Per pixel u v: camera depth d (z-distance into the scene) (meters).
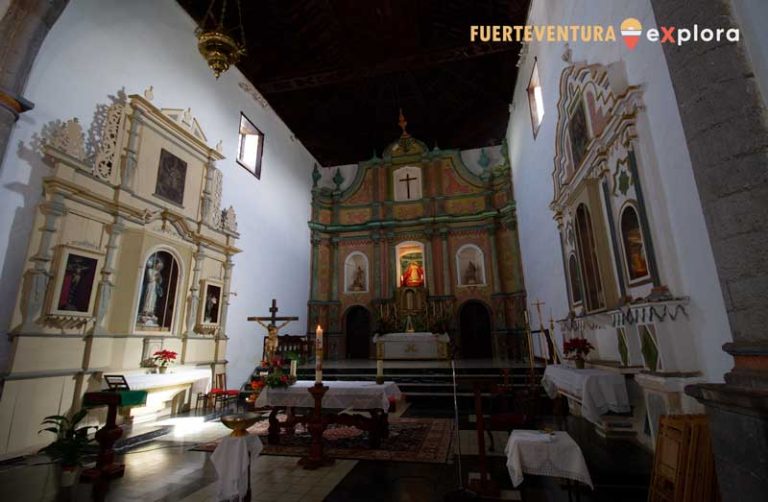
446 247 15.10
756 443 2.11
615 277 5.50
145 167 7.73
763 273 2.27
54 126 6.05
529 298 12.52
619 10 4.89
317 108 14.98
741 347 2.30
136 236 7.38
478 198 15.48
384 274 15.38
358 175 16.80
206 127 9.93
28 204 5.65
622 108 4.66
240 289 10.75
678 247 3.98
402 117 15.89
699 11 2.76
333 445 5.50
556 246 8.79
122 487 4.00
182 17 9.39
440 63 12.40
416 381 9.53
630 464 4.18
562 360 8.03
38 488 3.98
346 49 12.05
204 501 3.65
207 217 9.41
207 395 8.21
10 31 5.06
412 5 10.59
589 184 6.01
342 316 15.44
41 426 5.52
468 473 4.30
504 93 13.85
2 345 5.24
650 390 4.20
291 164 14.84
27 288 5.55
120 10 7.53
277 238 13.10
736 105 2.51
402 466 4.57
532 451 3.23
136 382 6.52
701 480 2.82
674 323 3.88
